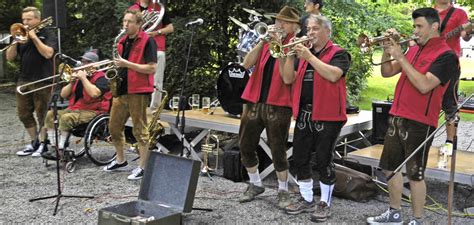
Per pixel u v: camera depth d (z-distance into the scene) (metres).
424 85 3.39
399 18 8.71
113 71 4.75
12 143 6.62
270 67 4.03
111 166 5.33
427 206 4.37
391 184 3.74
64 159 5.29
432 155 4.87
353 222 3.95
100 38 8.77
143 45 4.76
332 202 4.43
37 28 5.41
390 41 3.45
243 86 5.34
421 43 3.52
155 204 3.69
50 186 4.78
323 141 3.84
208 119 5.35
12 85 12.54
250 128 4.16
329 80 3.67
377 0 8.85
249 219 4.00
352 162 4.96
